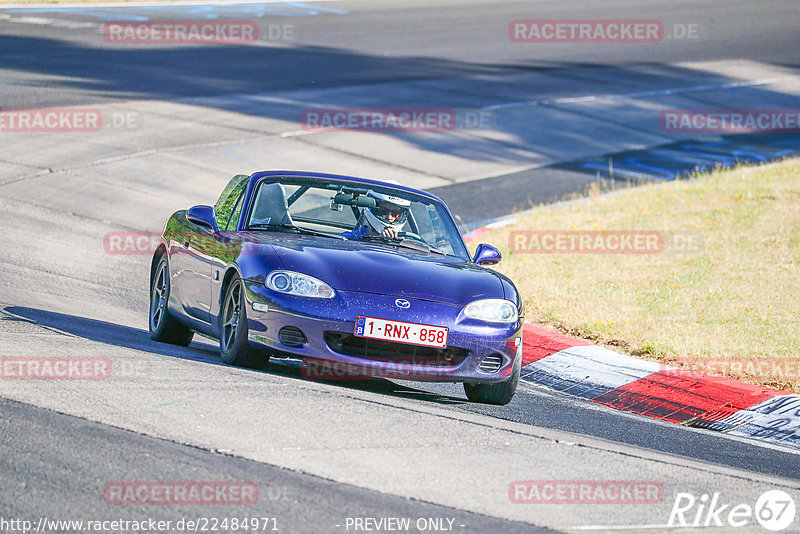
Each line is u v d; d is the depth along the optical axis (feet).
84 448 58.75
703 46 445.37
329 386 82.02
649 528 56.03
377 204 99.45
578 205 212.43
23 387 70.28
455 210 209.77
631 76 381.81
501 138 282.15
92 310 121.19
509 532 52.70
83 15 406.21
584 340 119.75
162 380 75.77
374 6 486.79
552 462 67.31
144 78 305.94
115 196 194.49
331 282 84.02
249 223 95.91
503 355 86.58
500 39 429.79
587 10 502.38
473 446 68.49
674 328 124.26
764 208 196.34
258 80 320.70
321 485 56.59
